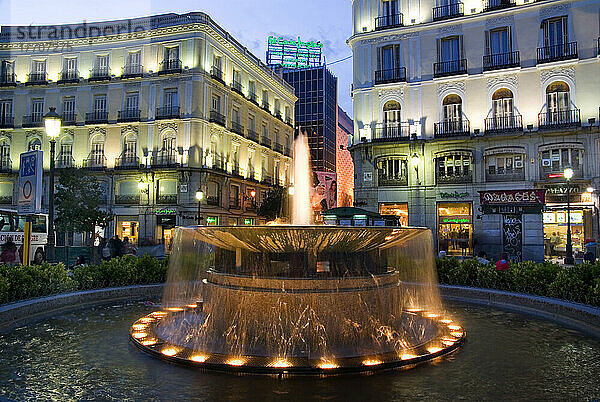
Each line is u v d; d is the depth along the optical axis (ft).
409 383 16.71
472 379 17.25
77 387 16.22
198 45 110.32
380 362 18.04
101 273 36.70
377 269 23.52
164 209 108.88
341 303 20.92
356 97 90.94
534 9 80.38
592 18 77.15
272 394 15.52
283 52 227.81
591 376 17.76
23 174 36.17
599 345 22.29
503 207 77.71
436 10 86.84
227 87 121.19
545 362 19.47
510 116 80.94
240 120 130.00
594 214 74.95
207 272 24.18
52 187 43.06
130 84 114.52
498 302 33.19
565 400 15.33
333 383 16.57
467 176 82.53
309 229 20.08
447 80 84.33
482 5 84.74
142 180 110.42
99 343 22.04
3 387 16.26
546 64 78.64
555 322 27.61
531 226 78.69
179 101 110.01
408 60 87.66
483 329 25.71
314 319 20.56
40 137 119.75
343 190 223.92
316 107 202.28
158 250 78.54
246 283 21.54
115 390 15.92
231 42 125.08
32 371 17.94
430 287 37.24
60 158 117.70
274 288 21.08
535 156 78.95
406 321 26.00
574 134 76.64
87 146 116.88
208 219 112.47
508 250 79.30
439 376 17.52
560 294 30.81
